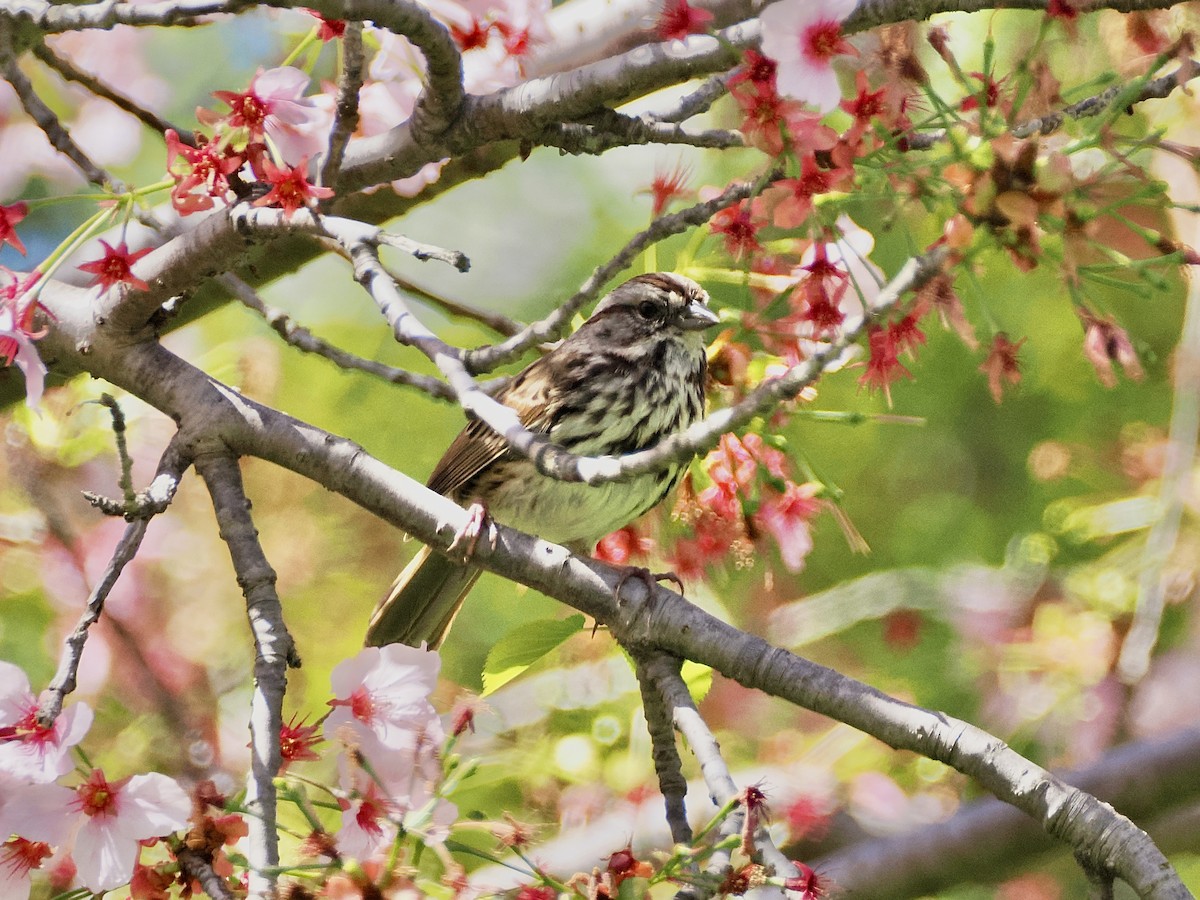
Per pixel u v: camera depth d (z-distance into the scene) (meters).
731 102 13.19
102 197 8.34
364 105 9.91
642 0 10.48
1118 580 13.93
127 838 6.81
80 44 12.96
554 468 7.50
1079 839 7.20
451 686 11.90
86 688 12.92
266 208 8.36
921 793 14.11
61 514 13.15
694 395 12.13
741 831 7.16
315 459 8.89
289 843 8.98
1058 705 14.06
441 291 15.20
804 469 10.12
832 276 8.78
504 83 9.80
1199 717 14.08
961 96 9.21
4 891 7.07
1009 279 14.66
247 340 13.67
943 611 14.81
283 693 7.53
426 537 8.92
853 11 7.88
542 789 12.00
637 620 8.51
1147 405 15.27
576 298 8.85
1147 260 7.63
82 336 9.27
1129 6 8.02
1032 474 15.73
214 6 7.81
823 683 7.97
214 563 13.94
